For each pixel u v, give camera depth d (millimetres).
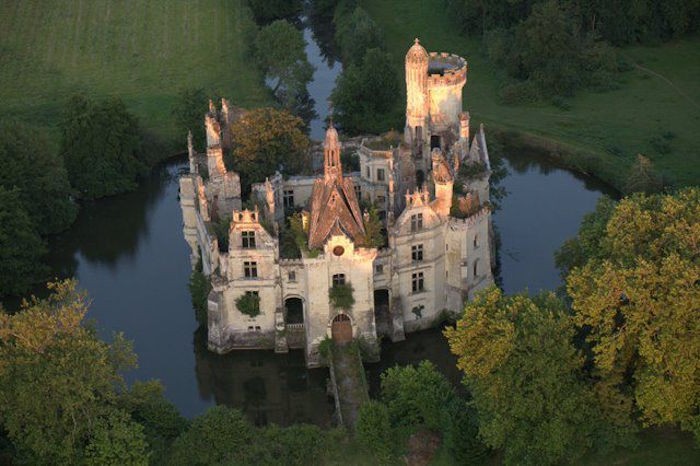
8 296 169500
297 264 145250
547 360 113125
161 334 158750
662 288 114688
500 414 113875
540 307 120125
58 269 179375
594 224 135750
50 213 188000
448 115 169750
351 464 121938
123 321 162000
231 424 121312
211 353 150625
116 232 191375
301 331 149500
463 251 149250
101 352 117812
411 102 168375
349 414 136125
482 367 114312
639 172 187500
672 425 122438
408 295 150625
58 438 116875
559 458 118375
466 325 117625
